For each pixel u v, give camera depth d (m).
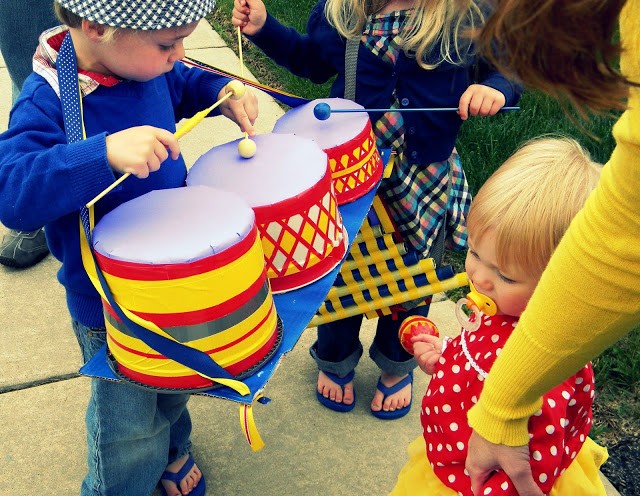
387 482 1.98
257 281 1.26
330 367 2.15
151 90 1.48
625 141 0.81
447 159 1.94
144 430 1.61
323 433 2.12
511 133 3.25
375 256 1.87
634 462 2.01
